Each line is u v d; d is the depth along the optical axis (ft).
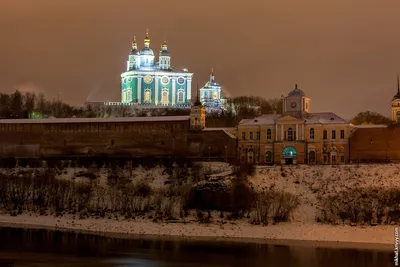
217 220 474.90
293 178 552.00
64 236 435.94
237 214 482.69
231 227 456.45
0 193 537.24
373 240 423.64
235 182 510.17
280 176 555.28
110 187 553.64
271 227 453.99
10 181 556.10
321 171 566.77
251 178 540.93
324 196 508.94
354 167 575.79
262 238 431.84
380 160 654.53
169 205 502.38
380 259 372.38
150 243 413.59
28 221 488.02
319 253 387.55
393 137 652.89
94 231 455.63
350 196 499.10
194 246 405.18
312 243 417.49
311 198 508.12
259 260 367.86
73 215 498.28
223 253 385.29
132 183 564.71
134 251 388.98
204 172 585.22
